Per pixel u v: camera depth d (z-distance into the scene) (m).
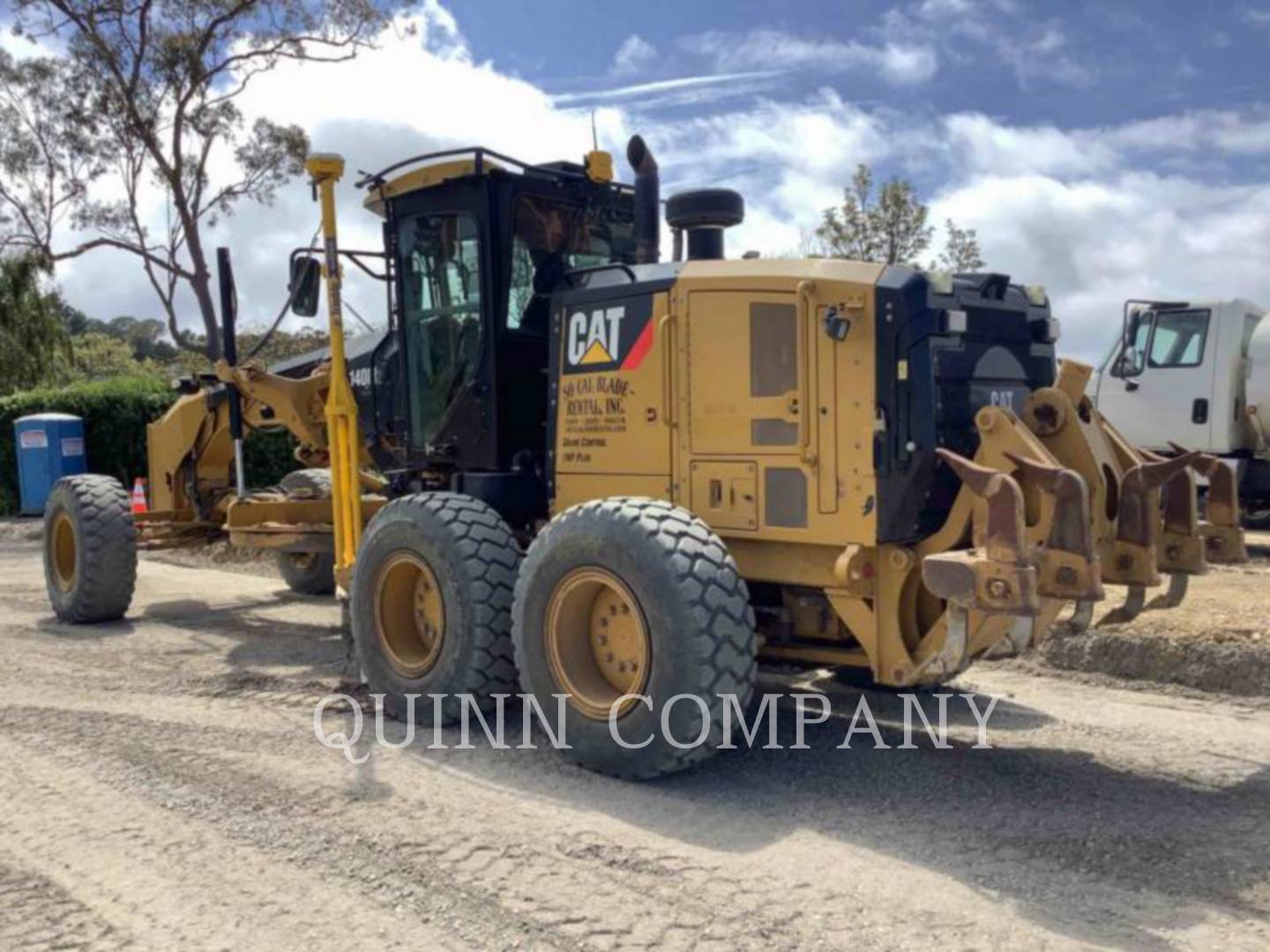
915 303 4.65
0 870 3.99
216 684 6.69
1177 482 5.08
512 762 5.11
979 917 3.57
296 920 3.57
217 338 29.80
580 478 5.69
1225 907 3.64
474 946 3.39
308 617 9.24
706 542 4.68
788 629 5.33
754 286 4.99
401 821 4.39
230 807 4.57
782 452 4.95
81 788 4.81
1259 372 11.85
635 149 6.12
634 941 3.41
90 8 27.00
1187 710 6.08
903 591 4.89
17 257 29.25
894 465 4.67
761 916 3.57
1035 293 5.56
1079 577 4.24
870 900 3.69
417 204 6.68
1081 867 3.95
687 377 5.21
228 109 28.84
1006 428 4.56
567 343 5.74
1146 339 12.42
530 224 6.50
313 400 8.70
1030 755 5.24
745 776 4.93
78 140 28.31
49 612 9.62
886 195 19.81
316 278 7.11
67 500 8.88
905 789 4.77
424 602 5.81
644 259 6.14
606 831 4.28
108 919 3.60
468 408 6.48
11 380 29.72
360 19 27.77
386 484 7.40
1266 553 10.91
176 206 29.08
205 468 9.91
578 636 4.99
